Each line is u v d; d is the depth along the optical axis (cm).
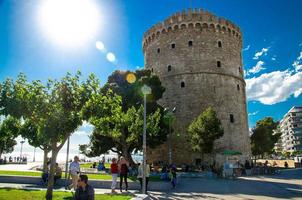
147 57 5797
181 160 4834
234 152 4325
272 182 2822
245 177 3522
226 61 5328
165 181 2294
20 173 2739
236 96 5300
